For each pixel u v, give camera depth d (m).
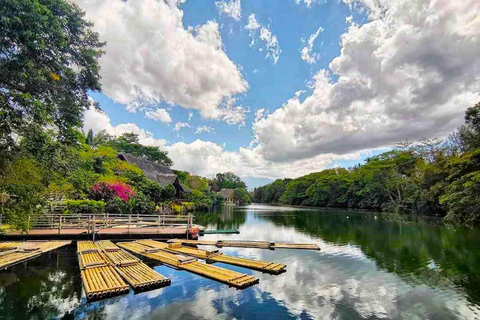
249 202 116.88
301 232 23.78
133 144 61.41
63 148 10.65
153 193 33.19
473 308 7.70
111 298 8.08
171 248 15.20
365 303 8.05
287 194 97.50
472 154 21.50
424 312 7.46
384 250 15.62
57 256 12.95
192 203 50.38
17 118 8.87
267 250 15.83
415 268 11.76
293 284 9.68
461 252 14.66
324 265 12.34
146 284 8.78
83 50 10.73
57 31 8.40
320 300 8.25
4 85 8.77
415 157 46.62
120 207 24.06
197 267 11.23
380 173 48.66
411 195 40.91
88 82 11.41
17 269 10.84
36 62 8.87
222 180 117.25
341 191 67.31
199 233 22.23
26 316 6.96
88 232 16.89
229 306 7.73
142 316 7.02
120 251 13.46
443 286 9.52
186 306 7.66
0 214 12.55
